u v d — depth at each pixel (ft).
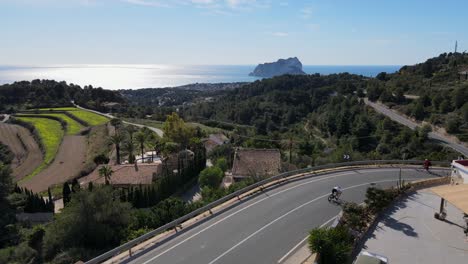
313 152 205.87
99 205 93.15
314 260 56.59
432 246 67.51
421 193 98.89
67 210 93.30
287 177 115.75
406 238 70.54
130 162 197.57
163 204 100.27
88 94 500.33
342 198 94.43
